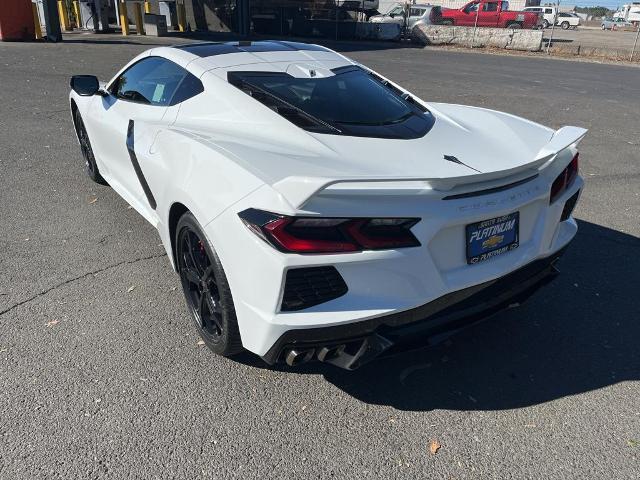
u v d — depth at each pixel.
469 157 2.52
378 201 2.03
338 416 2.39
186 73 3.21
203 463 2.12
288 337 2.09
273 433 2.29
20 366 2.61
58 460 2.10
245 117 2.74
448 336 2.39
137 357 2.71
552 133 3.04
